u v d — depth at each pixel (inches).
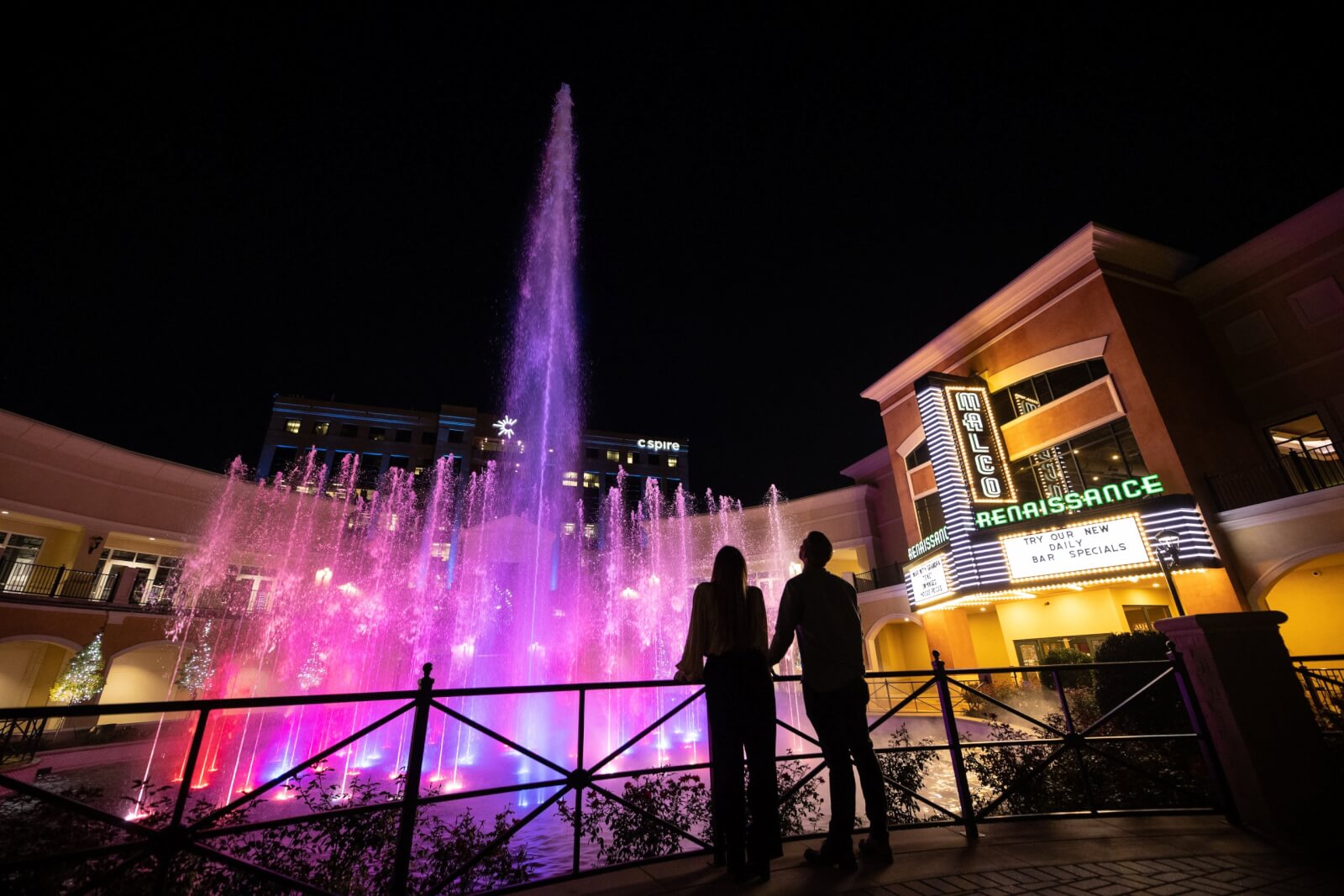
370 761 563.8
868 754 145.5
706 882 128.7
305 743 673.0
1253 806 158.4
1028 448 711.7
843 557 1230.9
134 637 848.3
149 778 506.6
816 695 146.9
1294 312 616.4
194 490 1002.1
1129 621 642.8
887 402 964.6
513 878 184.5
